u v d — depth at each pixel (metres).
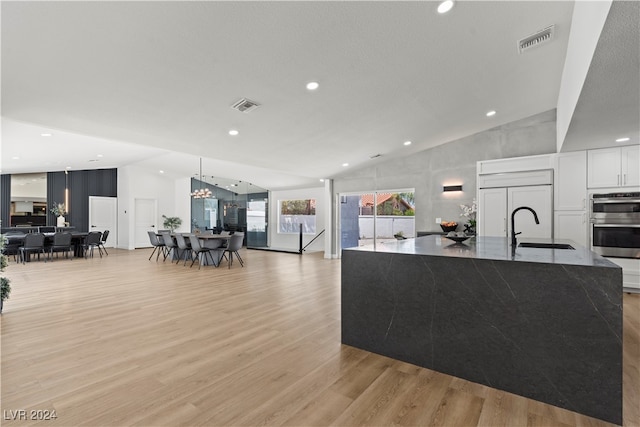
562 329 1.95
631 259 4.52
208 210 13.19
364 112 4.64
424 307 2.43
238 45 2.84
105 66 2.91
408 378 2.26
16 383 2.15
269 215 12.33
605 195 4.71
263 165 7.06
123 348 2.74
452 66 3.61
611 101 2.86
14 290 4.91
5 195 10.29
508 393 2.08
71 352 2.65
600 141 4.35
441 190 6.84
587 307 1.89
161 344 2.83
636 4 1.50
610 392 1.82
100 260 8.39
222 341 2.91
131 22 2.40
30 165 8.65
